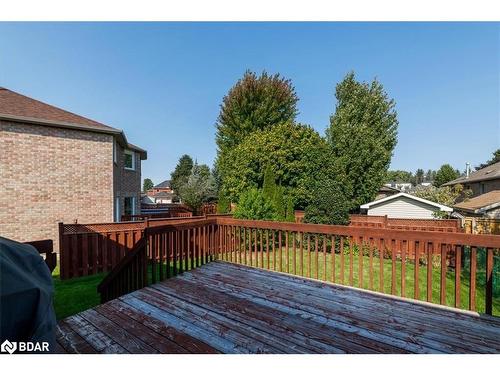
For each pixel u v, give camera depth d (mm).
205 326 2896
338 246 9578
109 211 9945
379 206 14773
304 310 3273
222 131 22156
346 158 18703
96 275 6477
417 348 2477
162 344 2564
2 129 7898
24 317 1542
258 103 21172
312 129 16172
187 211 17250
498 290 5523
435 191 15805
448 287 5957
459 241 3174
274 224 4922
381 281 3803
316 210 10000
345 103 21500
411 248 8586
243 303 3484
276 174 14609
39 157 8500
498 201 13625
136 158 14102
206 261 5496
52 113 9367
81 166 9312
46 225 8586
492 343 2547
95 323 2965
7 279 1509
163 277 4824
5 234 7914
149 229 4207
